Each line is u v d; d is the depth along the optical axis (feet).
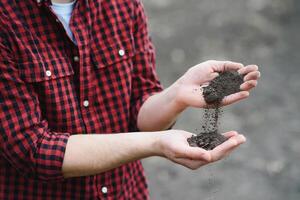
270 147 15.78
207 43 23.06
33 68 6.06
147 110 7.11
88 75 6.49
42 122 6.14
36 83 6.13
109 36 6.70
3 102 5.94
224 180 14.21
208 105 6.67
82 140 6.13
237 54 22.38
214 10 25.71
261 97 18.81
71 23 6.41
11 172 6.34
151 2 26.71
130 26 6.89
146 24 7.34
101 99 6.66
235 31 24.00
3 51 5.92
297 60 21.99
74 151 6.05
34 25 6.19
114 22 6.75
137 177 7.27
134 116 7.23
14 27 6.01
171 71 20.94
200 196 13.61
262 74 20.68
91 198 6.61
